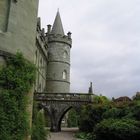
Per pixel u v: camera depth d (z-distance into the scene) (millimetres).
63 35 50125
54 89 47594
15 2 12297
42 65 43656
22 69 11930
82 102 33156
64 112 33312
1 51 11398
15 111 11258
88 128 26844
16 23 12242
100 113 26359
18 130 11320
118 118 21219
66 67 49688
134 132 16375
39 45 39438
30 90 12461
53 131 32281
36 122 16359
